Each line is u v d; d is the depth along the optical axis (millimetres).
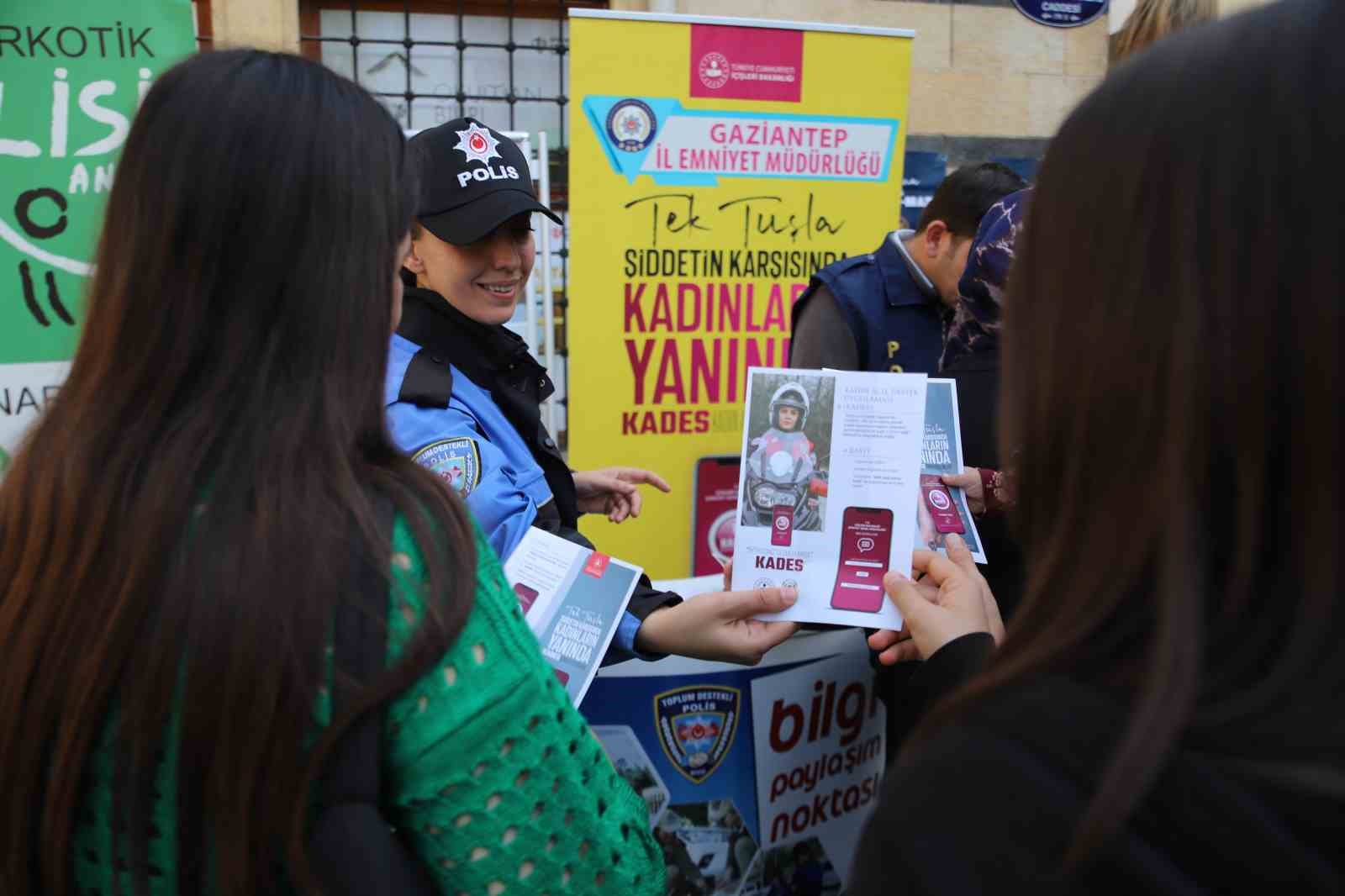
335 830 659
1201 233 494
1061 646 524
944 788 496
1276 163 479
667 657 1497
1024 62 4320
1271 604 476
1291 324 467
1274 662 466
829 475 1445
